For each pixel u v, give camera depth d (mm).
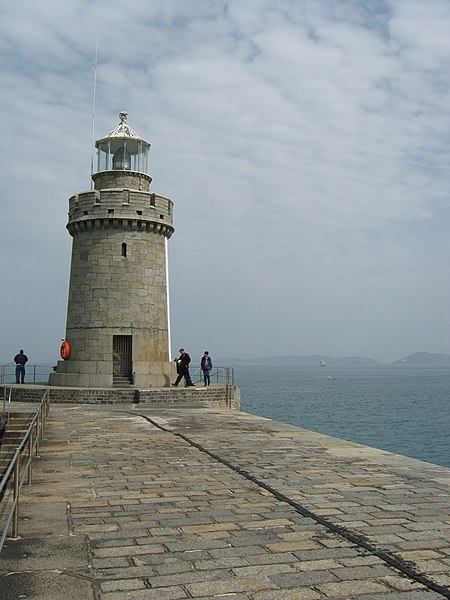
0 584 6621
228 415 23875
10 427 23000
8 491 10852
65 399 29844
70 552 7617
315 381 177125
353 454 14609
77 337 33594
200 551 7645
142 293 33719
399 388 130500
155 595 6355
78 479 11844
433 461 35156
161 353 34219
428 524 8703
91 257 33781
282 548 7746
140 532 8430
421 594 6375
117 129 36469
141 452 14992
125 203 33562
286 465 13180
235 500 10172
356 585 6602
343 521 8875
